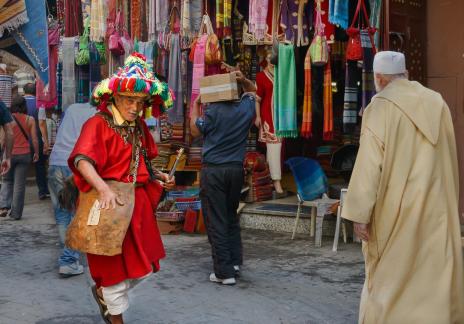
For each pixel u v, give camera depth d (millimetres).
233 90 5328
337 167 7809
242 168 5453
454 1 6551
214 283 5449
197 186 8109
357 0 6938
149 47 7797
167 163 8016
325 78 6961
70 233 3771
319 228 6680
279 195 8305
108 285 3811
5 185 8766
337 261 6113
